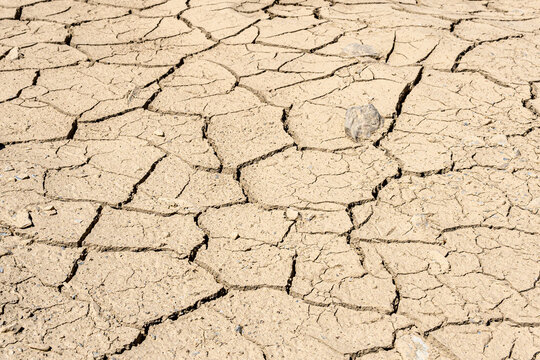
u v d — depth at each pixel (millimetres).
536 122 3912
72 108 3963
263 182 3393
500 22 5340
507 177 3430
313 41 4852
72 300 2611
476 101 4129
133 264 2816
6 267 2744
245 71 4445
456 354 2449
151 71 4445
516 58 4668
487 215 3152
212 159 3545
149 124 3852
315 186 3361
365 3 5629
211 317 2588
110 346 2424
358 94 4164
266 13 5371
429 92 4227
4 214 3027
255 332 2527
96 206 3137
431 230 3059
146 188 3297
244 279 2764
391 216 3158
